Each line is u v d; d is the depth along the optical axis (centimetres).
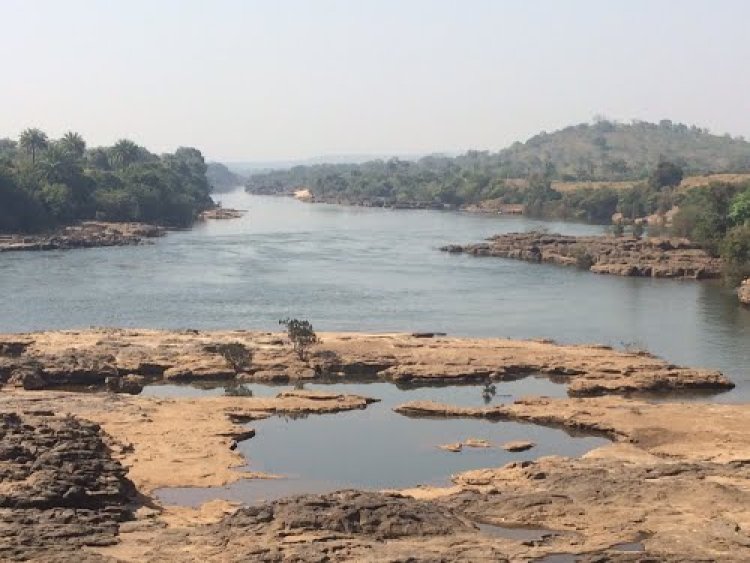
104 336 9038
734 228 14938
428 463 5706
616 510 4528
